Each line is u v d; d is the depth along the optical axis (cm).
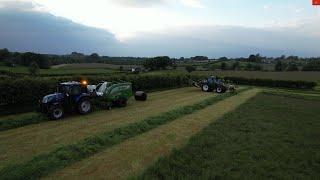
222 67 12425
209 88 4103
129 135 1653
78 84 2194
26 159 1239
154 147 1457
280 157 1385
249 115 2378
